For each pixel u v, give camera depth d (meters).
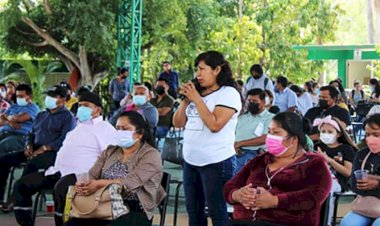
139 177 5.77
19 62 25.88
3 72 26.47
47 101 8.16
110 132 7.18
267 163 5.04
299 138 4.92
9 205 8.41
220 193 5.62
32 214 7.40
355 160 5.89
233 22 27.67
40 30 24.42
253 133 7.94
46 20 24.50
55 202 6.87
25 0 24.72
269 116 8.00
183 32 26.67
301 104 15.62
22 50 25.44
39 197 7.64
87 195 5.75
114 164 5.93
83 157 7.06
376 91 16.97
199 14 26.94
